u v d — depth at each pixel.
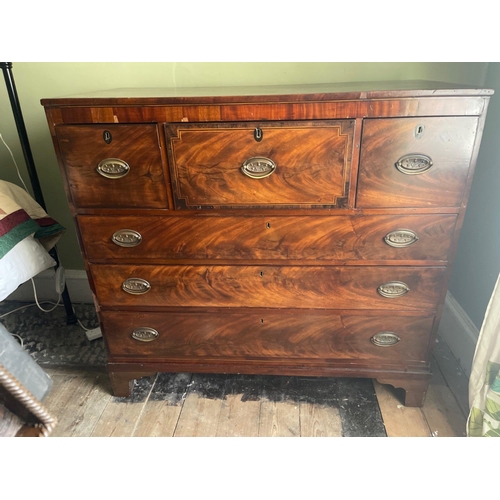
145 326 1.23
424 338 1.17
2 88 1.53
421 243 1.05
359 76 1.42
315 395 1.33
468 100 0.90
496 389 0.96
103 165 1.02
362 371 1.23
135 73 1.47
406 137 0.94
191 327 1.22
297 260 1.09
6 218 1.22
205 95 1.00
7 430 0.58
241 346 1.23
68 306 1.69
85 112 0.97
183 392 1.36
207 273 1.13
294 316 1.17
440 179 0.98
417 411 1.25
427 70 1.40
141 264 1.14
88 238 1.12
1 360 0.72
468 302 1.42
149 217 1.08
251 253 1.10
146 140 0.99
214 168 1.00
